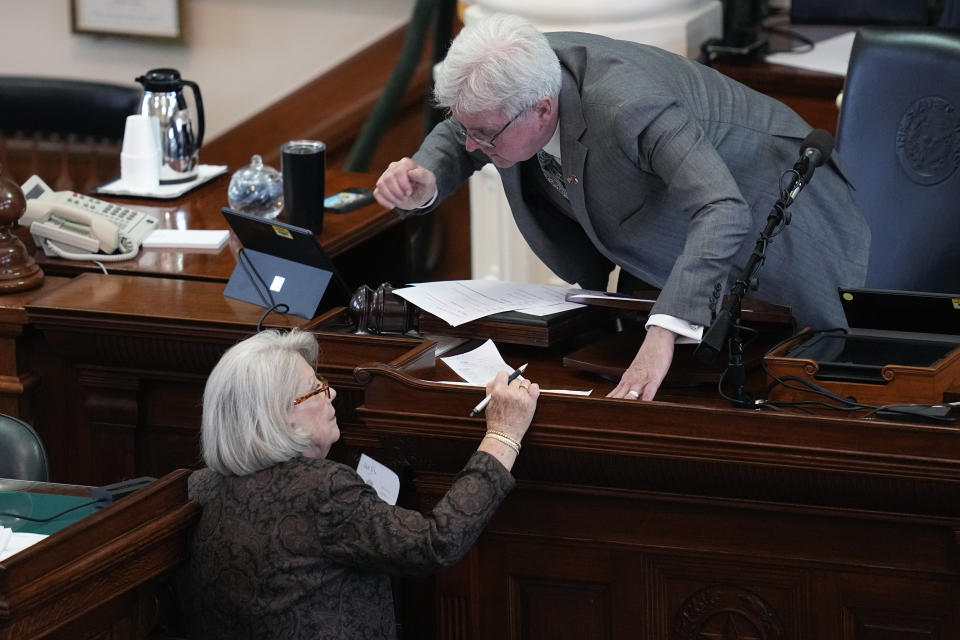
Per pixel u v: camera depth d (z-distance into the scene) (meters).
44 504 8.89
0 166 12.80
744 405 9.37
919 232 12.16
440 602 10.22
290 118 21.72
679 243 10.35
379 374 9.54
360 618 8.47
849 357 9.54
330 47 21.50
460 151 11.52
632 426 9.03
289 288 11.63
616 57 10.05
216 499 8.55
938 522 8.91
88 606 7.92
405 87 19.56
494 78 9.47
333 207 14.26
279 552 8.25
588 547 9.77
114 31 21.98
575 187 10.27
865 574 9.28
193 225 13.82
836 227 10.88
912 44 12.14
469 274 21.64
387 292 11.13
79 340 11.68
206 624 8.59
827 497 8.98
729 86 10.80
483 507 8.60
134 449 12.18
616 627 9.92
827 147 9.59
